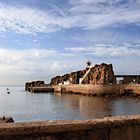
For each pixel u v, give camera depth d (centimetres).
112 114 3906
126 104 5369
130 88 7462
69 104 5672
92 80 10000
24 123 476
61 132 478
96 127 505
